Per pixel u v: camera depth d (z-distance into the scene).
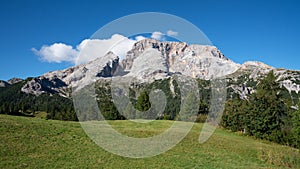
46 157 20.17
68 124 29.36
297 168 23.55
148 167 20.00
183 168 20.53
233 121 44.59
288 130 40.97
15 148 20.89
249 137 41.41
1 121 26.41
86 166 19.31
